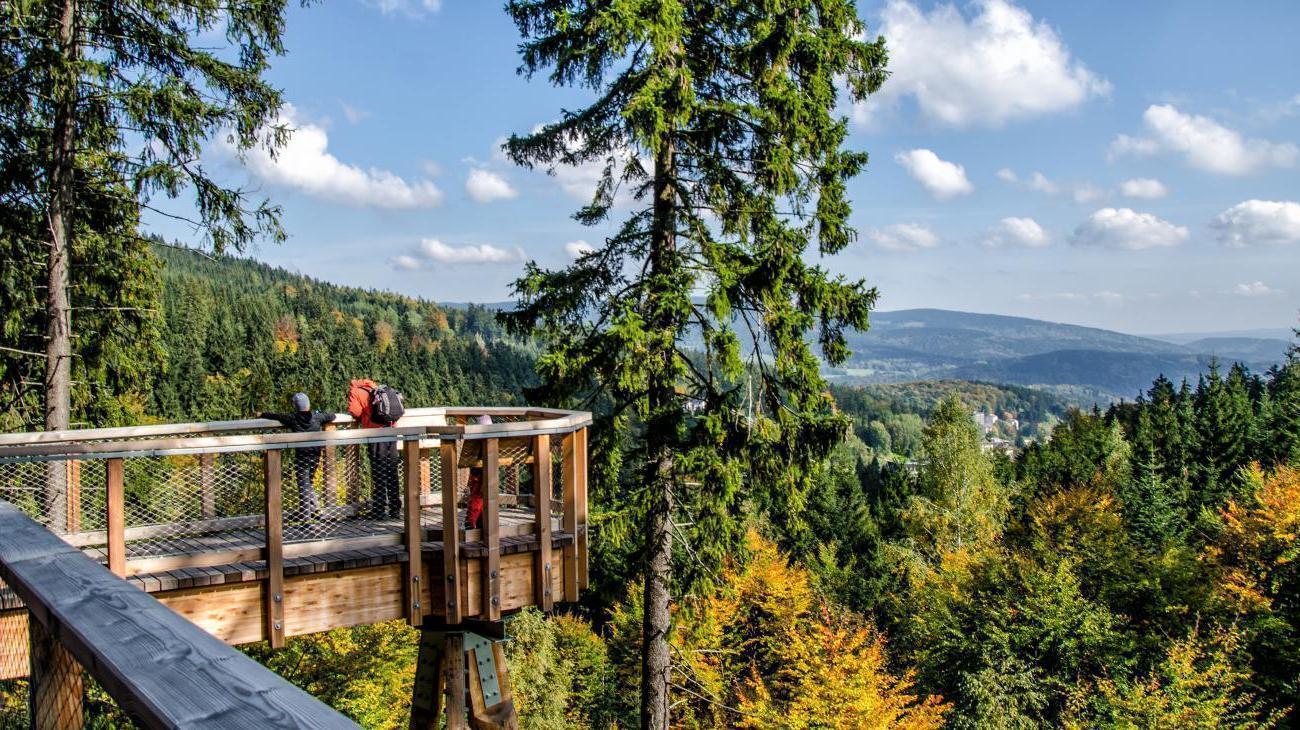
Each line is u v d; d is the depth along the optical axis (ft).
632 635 110.42
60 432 24.20
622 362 40.42
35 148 37.29
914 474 212.23
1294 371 204.95
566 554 25.07
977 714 89.76
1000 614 95.86
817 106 40.75
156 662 5.08
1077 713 86.84
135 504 24.86
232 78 38.78
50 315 37.50
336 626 21.52
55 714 7.02
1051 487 156.46
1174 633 98.68
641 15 37.73
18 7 33.27
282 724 4.16
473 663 25.26
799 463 44.29
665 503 44.11
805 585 114.01
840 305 43.11
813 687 83.41
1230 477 159.02
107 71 35.96
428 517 27.68
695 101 39.70
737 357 40.40
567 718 108.68
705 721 93.71
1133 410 248.32
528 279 43.68
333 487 27.58
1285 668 90.38
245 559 20.98
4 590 17.43
